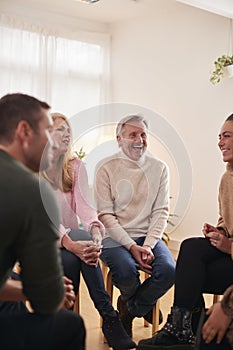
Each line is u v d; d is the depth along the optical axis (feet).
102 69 17.94
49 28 16.53
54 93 16.83
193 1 12.10
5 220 3.82
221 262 6.86
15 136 4.35
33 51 16.25
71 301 5.01
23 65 16.06
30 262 3.98
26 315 4.55
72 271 7.32
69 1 15.57
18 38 15.88
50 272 4.05
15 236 3.93
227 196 7.21
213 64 14.89
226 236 7.18
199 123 15.38
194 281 6.58
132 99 17.56
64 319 4.56
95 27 17.92
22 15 16.08
